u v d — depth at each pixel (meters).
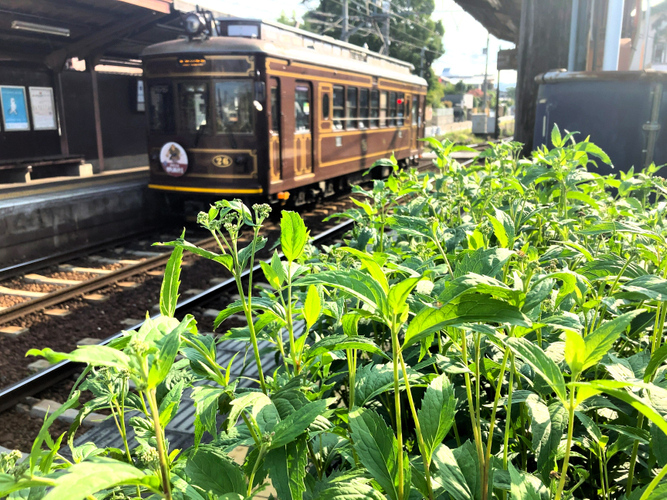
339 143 12.59
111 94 16.00
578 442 1.38
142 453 1.13
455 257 1.75
